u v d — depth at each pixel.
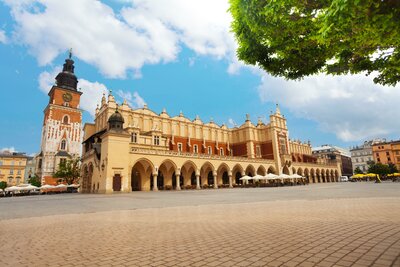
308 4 4.83
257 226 7.50
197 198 21.17
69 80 82.38
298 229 6.79
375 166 74.12
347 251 4.59
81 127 79.94
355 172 100.31
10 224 10.05
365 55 5.61
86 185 47.22
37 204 20.34
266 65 6.74
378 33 4.05
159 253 5.05
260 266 4.00
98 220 10.15
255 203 15.36
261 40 6.30
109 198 24.42
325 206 12.20
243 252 4.84
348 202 13.62
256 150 65.81
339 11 3.49
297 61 6.39
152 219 9.89
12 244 6.40
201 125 64.00
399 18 3.46
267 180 58.66
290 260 4.22
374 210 10.02
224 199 19.33
